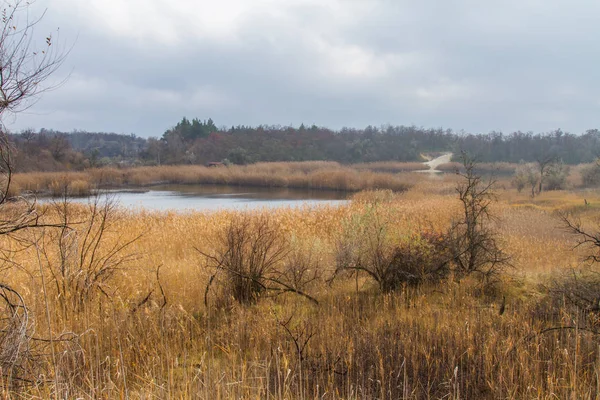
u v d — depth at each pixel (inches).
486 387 199.3
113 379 199.9
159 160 3299.7
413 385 201.0
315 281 339.9
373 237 354.9
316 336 242.7
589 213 867.4
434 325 259.8
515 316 263.0
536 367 198.7
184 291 299.6
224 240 359.9
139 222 598.2
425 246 344.2
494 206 919.0
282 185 2181.3
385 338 244.1
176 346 229.3
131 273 327.6
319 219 639.8
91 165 2436.0
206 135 4158.5
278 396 183.5
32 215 190.2
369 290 333.4
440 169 3221.0
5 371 160.9
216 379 186.2
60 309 242.5
